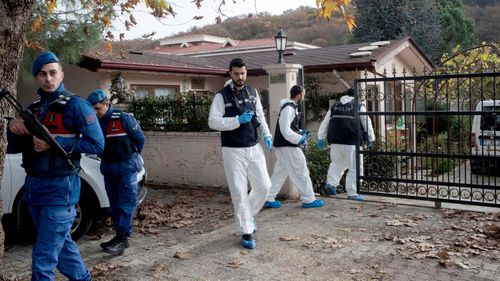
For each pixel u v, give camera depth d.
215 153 9.18
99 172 6.00
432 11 16.81
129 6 7.20
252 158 5.68
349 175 8.03
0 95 3.63
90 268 5.14
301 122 8.23
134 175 5.66
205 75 14.23
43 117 3.91
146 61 12.60
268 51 19.83
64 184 3.84
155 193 9.08
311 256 5.26
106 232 6.54
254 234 6.13
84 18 8.52
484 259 4.99
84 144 3.89
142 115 10.18
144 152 10.11
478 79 8.68
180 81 13.84
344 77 14.19
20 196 5.79
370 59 13.16
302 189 7.45
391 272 4.73
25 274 5.07
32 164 3.82
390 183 8.20
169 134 9.71
